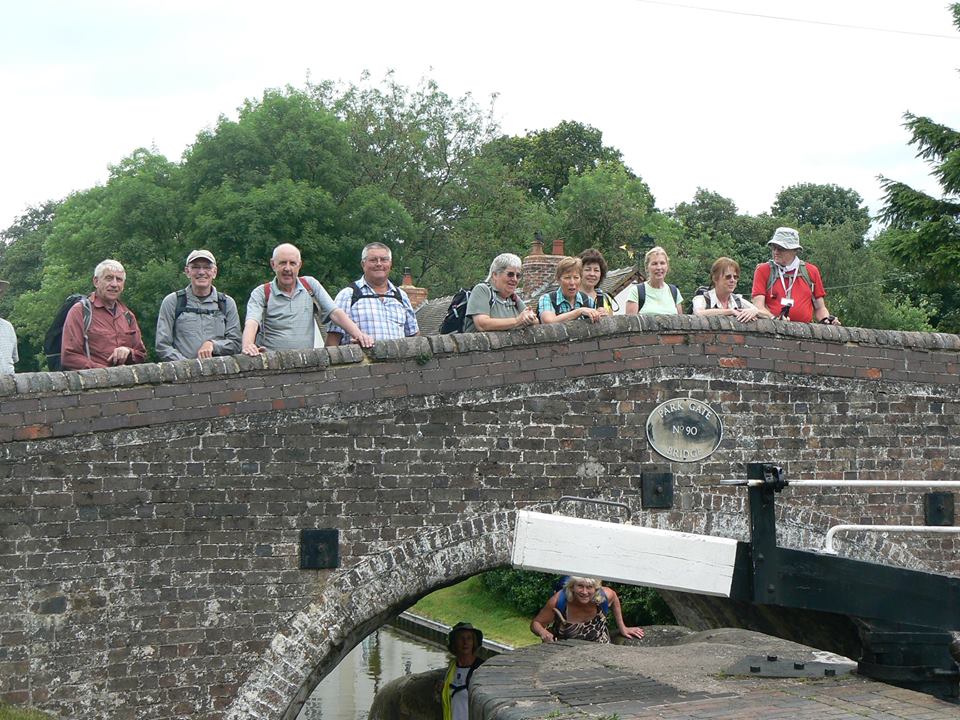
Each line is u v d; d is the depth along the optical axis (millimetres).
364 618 9641
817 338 11047
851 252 48438
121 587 9039
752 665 6797
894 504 11250
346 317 10055
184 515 9219
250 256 33344
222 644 9289
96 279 9742
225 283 32906
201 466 9266
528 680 6668
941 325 39031
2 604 8734
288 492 9484
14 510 8773
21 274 62688
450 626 26953
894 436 11289
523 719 5547
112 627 9008
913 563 11266
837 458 11094
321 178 37000
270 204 33781
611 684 6387
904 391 11336
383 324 10508
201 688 9219
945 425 11453
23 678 8758
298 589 9492
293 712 9594
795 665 6797
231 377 9344
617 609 11102
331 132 37531
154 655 9109
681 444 10586
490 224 48281
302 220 34406
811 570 5961
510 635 24812
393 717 13438
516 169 60969
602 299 11344
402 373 9812
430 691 13078
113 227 36750
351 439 9656
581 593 10211
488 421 10039
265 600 9414
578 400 10312
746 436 10805
